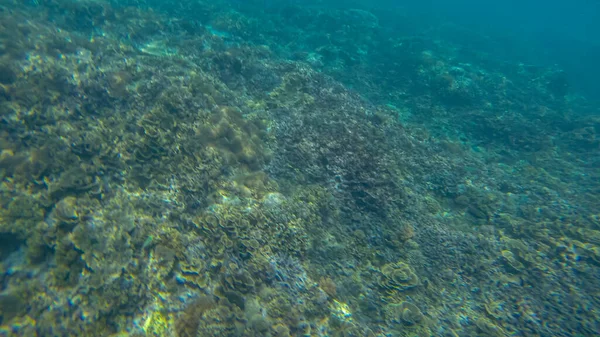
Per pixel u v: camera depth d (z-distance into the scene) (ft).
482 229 7.90
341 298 5.85
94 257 4.87
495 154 12.07
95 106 7.01
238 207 6.24
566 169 11.35
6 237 4.68
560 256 7.15
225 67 10.94
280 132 8.72
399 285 6.27
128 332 4.46
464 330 5.83
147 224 5.51
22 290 4.35
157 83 7.86
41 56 7.15
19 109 6.06
